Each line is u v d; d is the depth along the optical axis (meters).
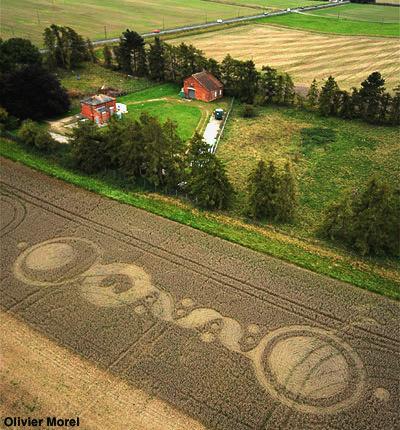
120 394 27.03
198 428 25.33
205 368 28.77
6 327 31.48
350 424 25.83
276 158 55.28
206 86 72.44
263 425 25.62
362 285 35.16
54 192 47.28
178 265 37.34
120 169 49.06
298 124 65.69
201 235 40.84
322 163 54.34
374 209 37.44
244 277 36.06
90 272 36.59
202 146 44.47
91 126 50.53
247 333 31.28
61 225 42.16
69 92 72.81
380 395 27.47
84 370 28.44
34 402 26.47
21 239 40.22
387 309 33.25
